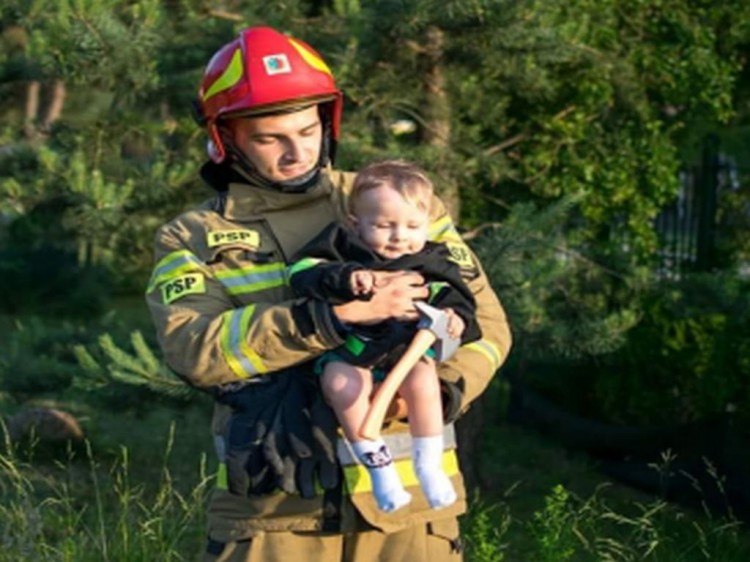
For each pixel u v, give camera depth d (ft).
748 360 25.93
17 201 24.31
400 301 10.44
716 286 26.78
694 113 28.60
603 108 27.55
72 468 27.84
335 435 10.62
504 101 26.25
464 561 21.15
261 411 10.61
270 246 10.99
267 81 10.76
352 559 10.96
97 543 20.16
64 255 42.60
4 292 42.22
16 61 25.41
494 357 11.25
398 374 10.32
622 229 28.37
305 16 24.82
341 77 23.03
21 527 20.15
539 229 23.59
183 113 24.62
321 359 10.65
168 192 24.23
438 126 25.50
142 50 23.40
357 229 10.82
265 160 10.96
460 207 27.12
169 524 22.30
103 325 28.22
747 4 28.12
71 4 22.74
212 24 24.45
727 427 25.81
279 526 10.69
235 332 10.44
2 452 28.14
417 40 23.53
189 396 23.62
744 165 29.04
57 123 25.44
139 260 26.03
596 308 26.32
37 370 26.53
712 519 24.64
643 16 27.76
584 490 27.73
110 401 24.93
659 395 28.32
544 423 31.91
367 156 23.38
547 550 19.63
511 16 22.84
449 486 10.46
